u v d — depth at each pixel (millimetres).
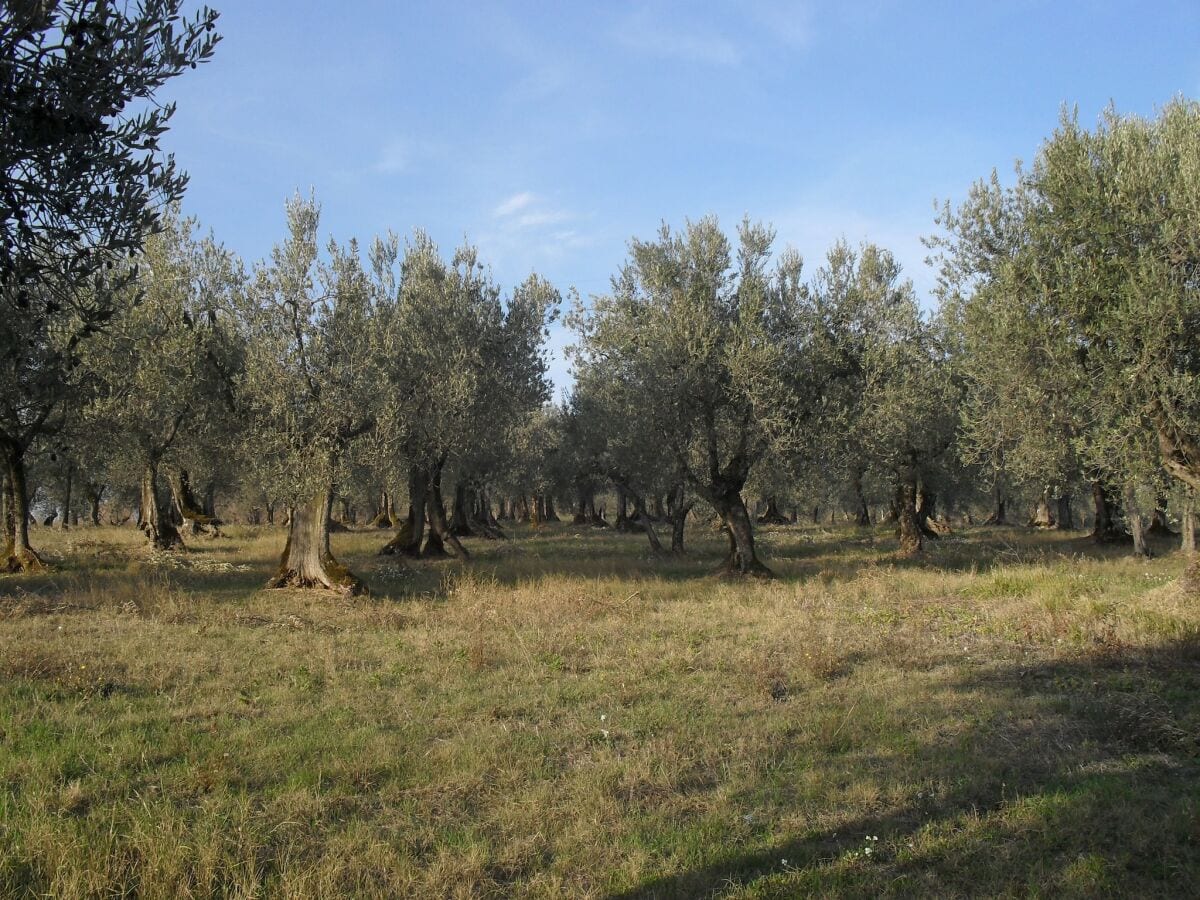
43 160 4281
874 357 19859
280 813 5621
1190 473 12414
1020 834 5363
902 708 8234
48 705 7848
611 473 28641
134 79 4363
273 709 8086
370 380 16312
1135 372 12016
